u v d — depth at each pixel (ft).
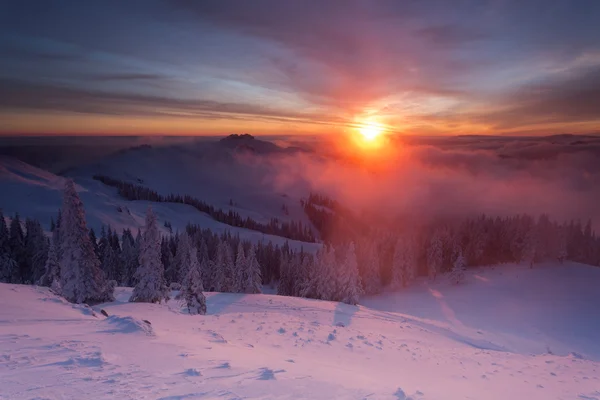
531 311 179.01
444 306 196.95
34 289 63.57
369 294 234.38
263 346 47.37
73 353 27.99
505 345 115.85
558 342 134.82
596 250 300.40
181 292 100.01
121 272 206.28
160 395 21.26
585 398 37.65
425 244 287.28
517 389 39.32
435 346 75.25
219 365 28.71
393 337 78.38
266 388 24.16
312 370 32.58
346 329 74.28
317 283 179.63
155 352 31.19
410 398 26.89
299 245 542.98
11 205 464.24
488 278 249.34
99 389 21.52
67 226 92.22
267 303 120.67
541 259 282.97
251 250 158.51
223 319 72.38
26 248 190.08
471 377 43.57
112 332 37.83
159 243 101.76
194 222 602.85
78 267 92.02
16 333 33.65
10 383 21.47
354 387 27.61
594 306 183.83
